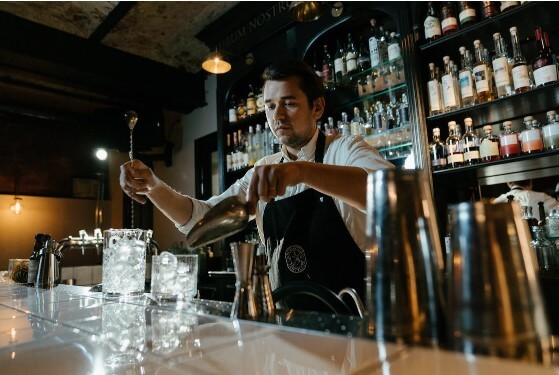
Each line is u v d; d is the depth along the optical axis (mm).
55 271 1506
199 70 4688
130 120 1181
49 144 5379
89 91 4320
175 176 5223
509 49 2115
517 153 1906
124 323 671
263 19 3158
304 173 798
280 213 1370
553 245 1807
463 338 367
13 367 451
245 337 541
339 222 1253
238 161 3406
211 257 3631
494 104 1960
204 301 869
